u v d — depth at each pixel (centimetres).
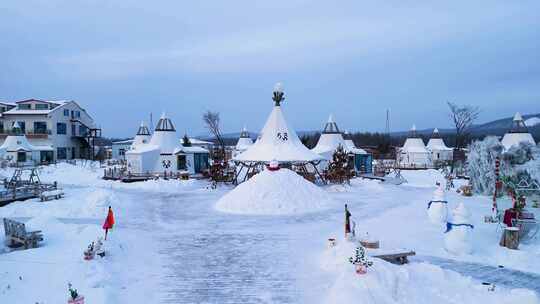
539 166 2448
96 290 1048
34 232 1487
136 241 1602
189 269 1280
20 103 6525
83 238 1546
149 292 1090
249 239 1672
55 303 973
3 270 1183
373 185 3609
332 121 5303
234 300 1039
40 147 6066
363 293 970
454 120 9988
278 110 3847
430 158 6750
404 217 2084
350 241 1401
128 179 4009
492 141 2986
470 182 3103
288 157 3544
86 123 7262
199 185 3744
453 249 1422
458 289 1080
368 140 12438
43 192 2728
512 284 1140
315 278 1191
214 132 8612
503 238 1508
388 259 1301
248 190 2467
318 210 2369
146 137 5884
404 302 989
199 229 1869
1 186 3438
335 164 3862
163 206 2541
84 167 5188
